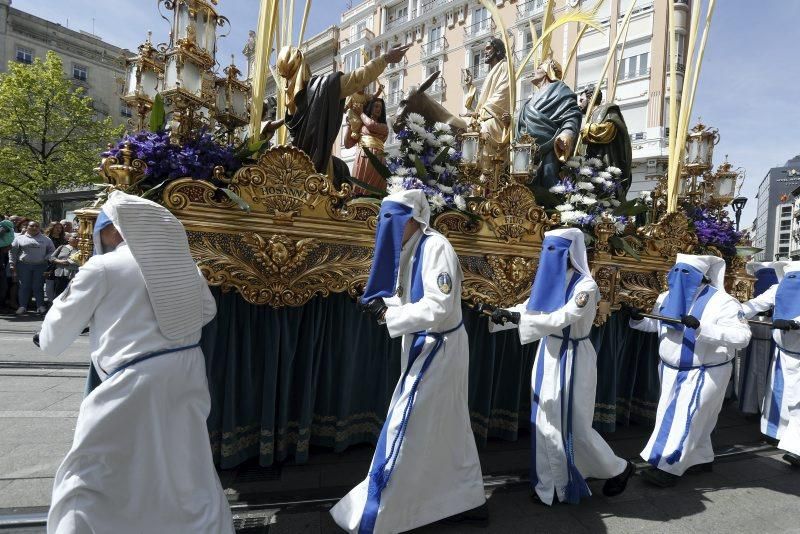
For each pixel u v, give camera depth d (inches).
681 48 544.1
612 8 617.0
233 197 86.0
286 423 105.1
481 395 125.2
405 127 128.7
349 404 112.7
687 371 111.0
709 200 191.6
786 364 135.2
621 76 626.5
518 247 123.3
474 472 88.4
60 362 197.0
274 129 107.5
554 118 150.3
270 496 96.0
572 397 99.1
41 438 119.6
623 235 141.6
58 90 697.6
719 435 151.2
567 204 130.3
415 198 84.4
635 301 139.9
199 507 69.6
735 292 174.4
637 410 152.3
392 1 839.7
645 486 110.9
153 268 66.9
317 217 97.8
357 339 112.0
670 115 157.8
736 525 94.7
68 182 711.1
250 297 92.3
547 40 174.6
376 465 79.2
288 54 107.7
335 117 110.5
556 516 95.5
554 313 94.6
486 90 170.7
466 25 744.3
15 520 82.3
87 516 61.0
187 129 93.8
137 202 66.4
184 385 69.9
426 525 90.4
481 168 131.2
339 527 85.7
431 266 81.3
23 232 343.6
